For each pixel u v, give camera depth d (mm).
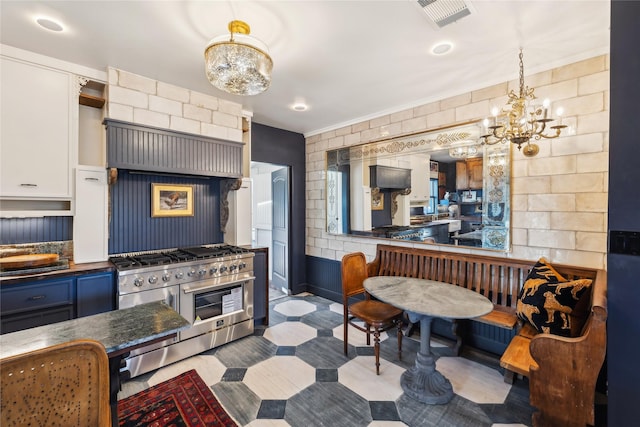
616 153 1336
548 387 1541
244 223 3348
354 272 2777
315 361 2473
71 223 2492
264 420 1795
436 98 2938
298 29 1843
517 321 2230
